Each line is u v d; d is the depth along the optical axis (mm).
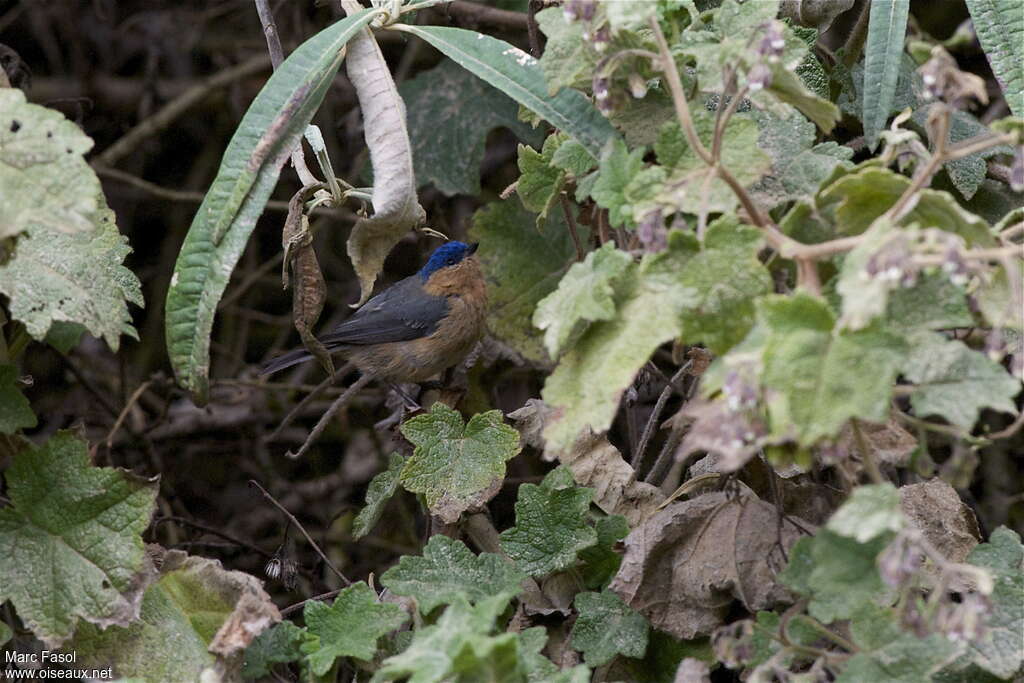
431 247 10477
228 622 4973
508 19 8609
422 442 5922
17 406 5277
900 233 3527
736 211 4414
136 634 5199
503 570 5504
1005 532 4965
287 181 11625
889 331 3523
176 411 11125
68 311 5223
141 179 12055
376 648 5281
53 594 5012
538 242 7926
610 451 5957
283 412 11172
